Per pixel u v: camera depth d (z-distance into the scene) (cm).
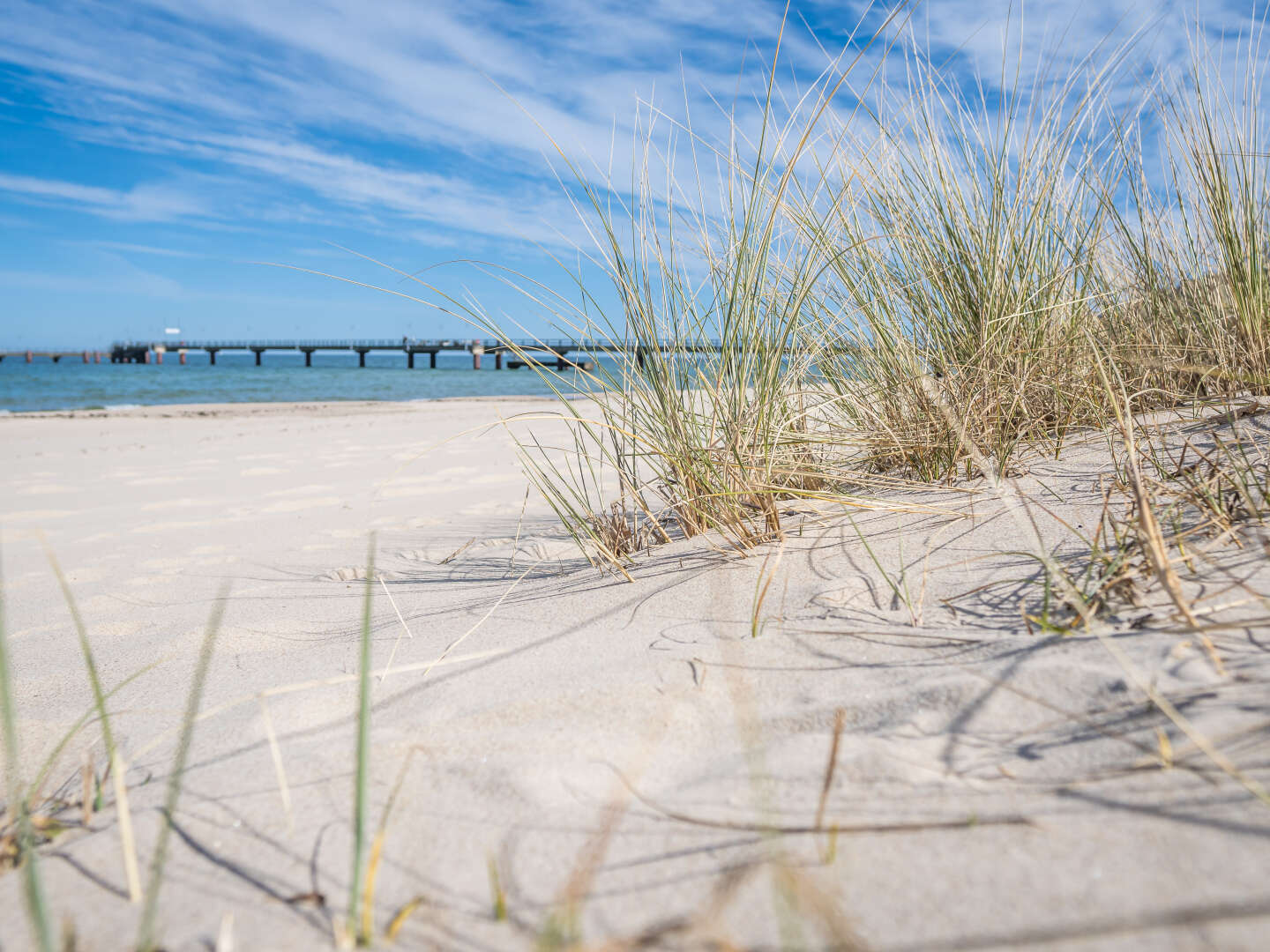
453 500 359
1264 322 217
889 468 216
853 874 64
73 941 63
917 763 79
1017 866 63
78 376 3441
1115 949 54
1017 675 92
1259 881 57
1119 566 114
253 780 93
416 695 113
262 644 163
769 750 86
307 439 697
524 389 2375
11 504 386
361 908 68
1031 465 193
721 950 58
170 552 274
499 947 61
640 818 76
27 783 109
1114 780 71
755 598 138
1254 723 74
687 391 198
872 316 223
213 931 66
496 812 80
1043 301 227
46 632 186
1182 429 197
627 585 159
